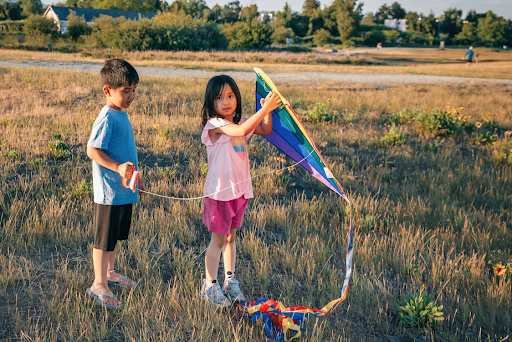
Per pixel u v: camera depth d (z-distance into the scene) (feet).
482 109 50.57
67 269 12.17
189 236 15.07
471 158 32.24
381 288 13.10
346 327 11.27
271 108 9.46
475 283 14.40
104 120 9.72
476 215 20.93
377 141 31.96
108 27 131.13
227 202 10.40
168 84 49.14
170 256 13.74
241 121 10.79
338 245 16.17
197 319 10.43
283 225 17.15
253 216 17.31
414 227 18.75
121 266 12.51
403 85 67.31
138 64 88.84
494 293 13.62
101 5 314.35
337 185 9.71
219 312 10.90
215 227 10.44
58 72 52.90
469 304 13.14
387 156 29.43
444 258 16.34
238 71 82.07
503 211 22.67
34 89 40.60
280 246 15.37
